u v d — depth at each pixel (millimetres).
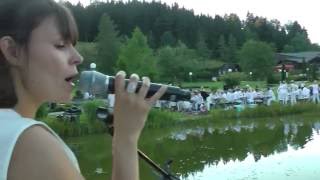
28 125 1340
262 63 93062
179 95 2168
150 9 125625
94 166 15914
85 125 25531
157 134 26516
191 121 30969
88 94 1845
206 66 99312
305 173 13625
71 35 1556
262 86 67188
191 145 21766
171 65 83062
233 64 102938
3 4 1485
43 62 1493
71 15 1579
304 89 40844
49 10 1506
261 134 25094
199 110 34375
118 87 1729
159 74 77375
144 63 66000
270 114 34000
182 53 88188
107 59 75750
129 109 1720
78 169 1426
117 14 122062
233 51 110812
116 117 1745
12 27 1476
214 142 22625
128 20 123125
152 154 19328
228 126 29594
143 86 1729
